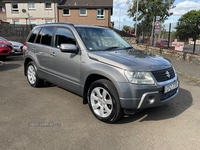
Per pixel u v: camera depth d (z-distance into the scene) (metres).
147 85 2.88
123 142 2.69
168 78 3.20
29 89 5.03
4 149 2.47
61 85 4.14
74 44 3.72
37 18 30.55
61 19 30.50
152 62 3.17
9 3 30.11
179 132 3.00
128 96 2.87
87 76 3.38
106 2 30.45
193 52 9.57
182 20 10.52
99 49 3.67
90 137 2.80
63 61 3.92
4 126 3.05
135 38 19.77
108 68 3.05
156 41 13.64
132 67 2.89
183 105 4.11
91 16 30.11
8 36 17.70
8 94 4.61
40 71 4.77
